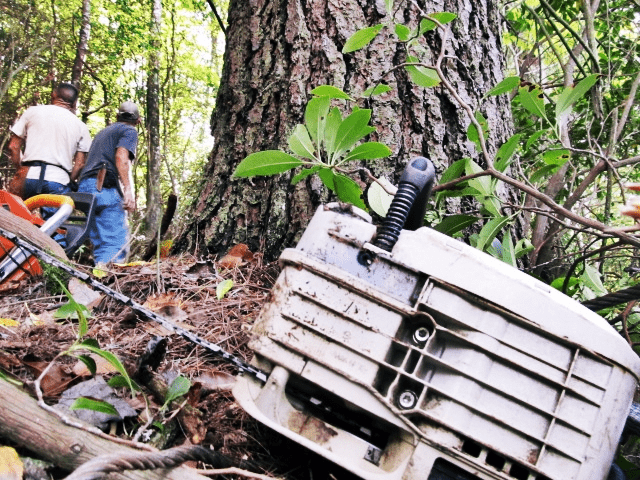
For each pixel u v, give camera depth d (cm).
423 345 108
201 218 245
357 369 107
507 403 104
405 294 109
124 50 1277
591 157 302
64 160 426
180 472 98
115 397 124
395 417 104
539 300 106
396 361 109
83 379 135
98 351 104
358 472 103
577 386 103
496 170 163
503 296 106
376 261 112
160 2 1332
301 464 125
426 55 226
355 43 170
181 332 120
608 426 103
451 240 114
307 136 157
